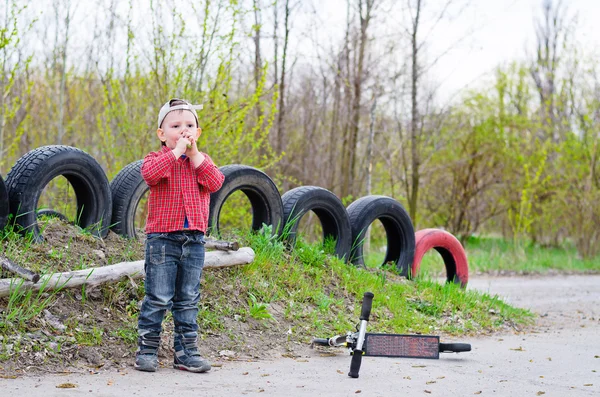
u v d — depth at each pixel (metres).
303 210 8.79
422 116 19.64
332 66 18.06
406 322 7.62
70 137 16.42
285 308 7.04
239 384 4.75
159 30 11.75
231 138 12.31
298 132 19.47
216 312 6.42
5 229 6.34
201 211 5.17
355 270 8.60
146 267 5.14
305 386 4.76
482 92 24.50
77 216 7.30
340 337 5.96
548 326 9.23
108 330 5.59
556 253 22.59
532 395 4.77
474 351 6.66
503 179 24.03
